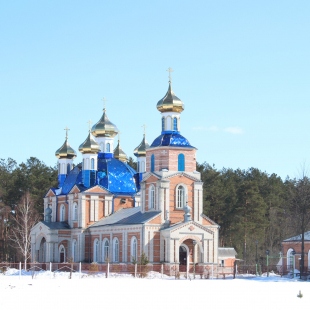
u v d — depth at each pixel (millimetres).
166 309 54938
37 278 77625
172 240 95562
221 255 114938
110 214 114938
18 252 133875
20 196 148250
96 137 121062
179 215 100188
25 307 53375
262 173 163250
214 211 146125
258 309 56625
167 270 94875
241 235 142625
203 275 93750
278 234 142875
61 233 115625
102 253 107812
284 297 62656
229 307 56906
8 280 72438
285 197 156125
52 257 114562
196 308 55844
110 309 54000
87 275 86375
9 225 144125
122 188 117562
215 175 151875
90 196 114312
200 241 97875
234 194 145000
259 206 143125
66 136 127438
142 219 99625
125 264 96625
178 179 100750
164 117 104312
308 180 118125
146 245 97000
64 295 59688
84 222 113312
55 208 121625
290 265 102688
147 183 102750
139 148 125500
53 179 150625
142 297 60156
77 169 121250
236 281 76750
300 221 113500
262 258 132250
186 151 102500
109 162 119188
